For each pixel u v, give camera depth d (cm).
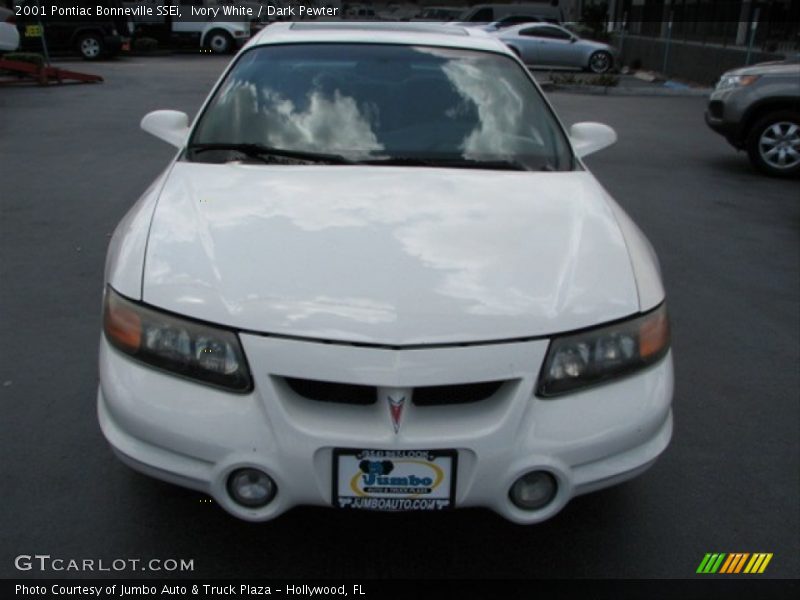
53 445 320
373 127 340
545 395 229
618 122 1327
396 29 412
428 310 228
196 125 347
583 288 245
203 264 244
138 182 768
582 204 295
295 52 374
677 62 2166
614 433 233
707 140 1173
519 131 349
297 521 280
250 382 224
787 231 697
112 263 263
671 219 724
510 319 230
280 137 334
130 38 2409
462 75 368
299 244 251
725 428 359
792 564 272
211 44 2539
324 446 220
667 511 297
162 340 231
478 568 263
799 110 905
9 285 492
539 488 231
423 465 222
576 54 2228
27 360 394
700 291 539
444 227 266
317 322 224
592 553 272
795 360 434
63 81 1659
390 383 217
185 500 288
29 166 830
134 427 231
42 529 272
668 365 254
